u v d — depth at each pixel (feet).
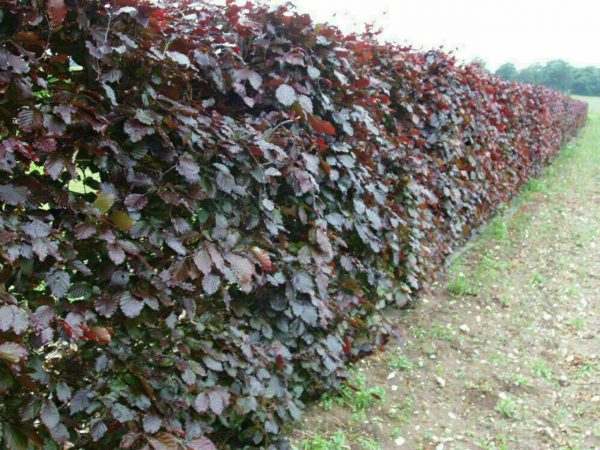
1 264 5.74
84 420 6.63
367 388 11.69
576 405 11.87
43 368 5.96
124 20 6.71
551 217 27.50
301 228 10.05
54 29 5.65
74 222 6.15
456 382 12.50
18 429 5.56
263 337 9.23
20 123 5.44
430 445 10.24
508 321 15.87
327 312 9.84
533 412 11.51
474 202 20.61
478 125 20.67
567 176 39.68
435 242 16.84
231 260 7.48
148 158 6.91
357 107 11.15
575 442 10.53
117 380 6.53
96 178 7.63
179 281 6.95
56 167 5.72
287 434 9.75
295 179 8.94
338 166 10.45
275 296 9.11
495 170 23.44
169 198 6.82
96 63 6.21
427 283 15.81
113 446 6.75
